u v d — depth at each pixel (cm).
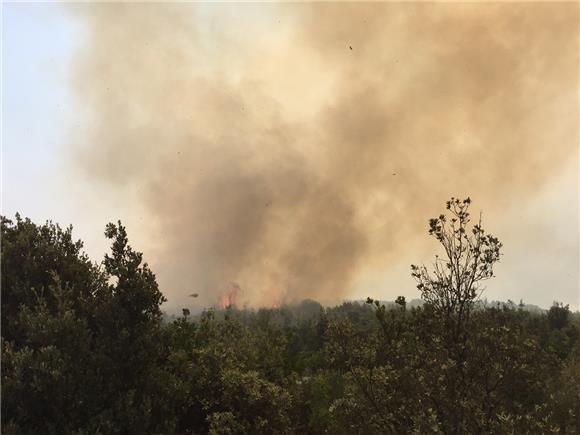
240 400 882
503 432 457
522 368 514
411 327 614
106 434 609
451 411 505
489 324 554
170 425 715
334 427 745
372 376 577
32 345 665
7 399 573
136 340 700
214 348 987
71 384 610
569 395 634
